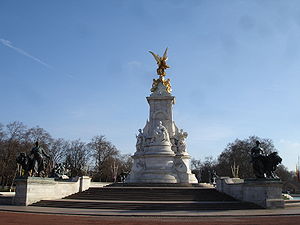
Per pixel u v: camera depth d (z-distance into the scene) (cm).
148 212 2786
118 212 2773
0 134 8719
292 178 13862
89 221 2195
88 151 10744
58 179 4628
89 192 4125
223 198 3734
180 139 5762
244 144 11244
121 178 7094
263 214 2625
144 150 5659
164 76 6512
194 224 2052
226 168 11412
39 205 3406
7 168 8469
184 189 4034
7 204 3597
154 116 6019
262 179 3316
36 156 3803
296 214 2653
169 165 5381
